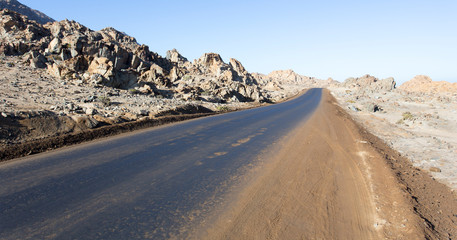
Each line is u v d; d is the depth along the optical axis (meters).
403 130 18.83
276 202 5.32
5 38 35.62
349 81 109.19
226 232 4.12
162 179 6.44
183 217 4.56
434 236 4.27
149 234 3.98
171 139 11.34
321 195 5.79
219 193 5.67
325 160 8.66
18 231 3.97
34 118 10.68
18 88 18.44
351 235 4.25
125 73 30.06
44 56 30.11
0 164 7.30
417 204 5.47
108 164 7.53
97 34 51.88
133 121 14.92
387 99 49.97
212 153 9.12
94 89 24.03
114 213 4.64
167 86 38.12
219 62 79.62
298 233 4.21
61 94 19.52
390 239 4.16
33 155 8.35
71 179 6.27
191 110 23.78
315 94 75.56
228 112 26.75
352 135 13.84
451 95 50.00
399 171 7.94
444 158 9.95
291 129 14.89
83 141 10.59
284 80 174.25
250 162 8.12
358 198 5.71
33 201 5.03
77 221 4.32
